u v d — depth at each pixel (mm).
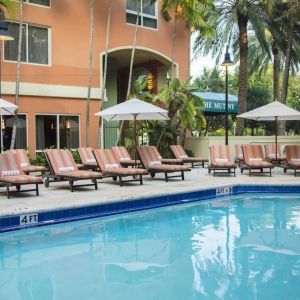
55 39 17125
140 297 4762
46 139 17000
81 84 17891
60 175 11133
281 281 5211
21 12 14758
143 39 19844
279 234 7625
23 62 16297
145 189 11141
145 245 6969
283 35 22125
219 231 7902
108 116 14133
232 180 13109
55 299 4738
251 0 20734
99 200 9258
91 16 16719
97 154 12555
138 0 18078
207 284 5137
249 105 30234
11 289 5051
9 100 15992
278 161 16359
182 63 21391
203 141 20141
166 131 19078
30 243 7105
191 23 18766
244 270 5645
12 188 11695
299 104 36969
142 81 19031
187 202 10891
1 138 15539
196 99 19125
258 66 29953
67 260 6184
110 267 5844
